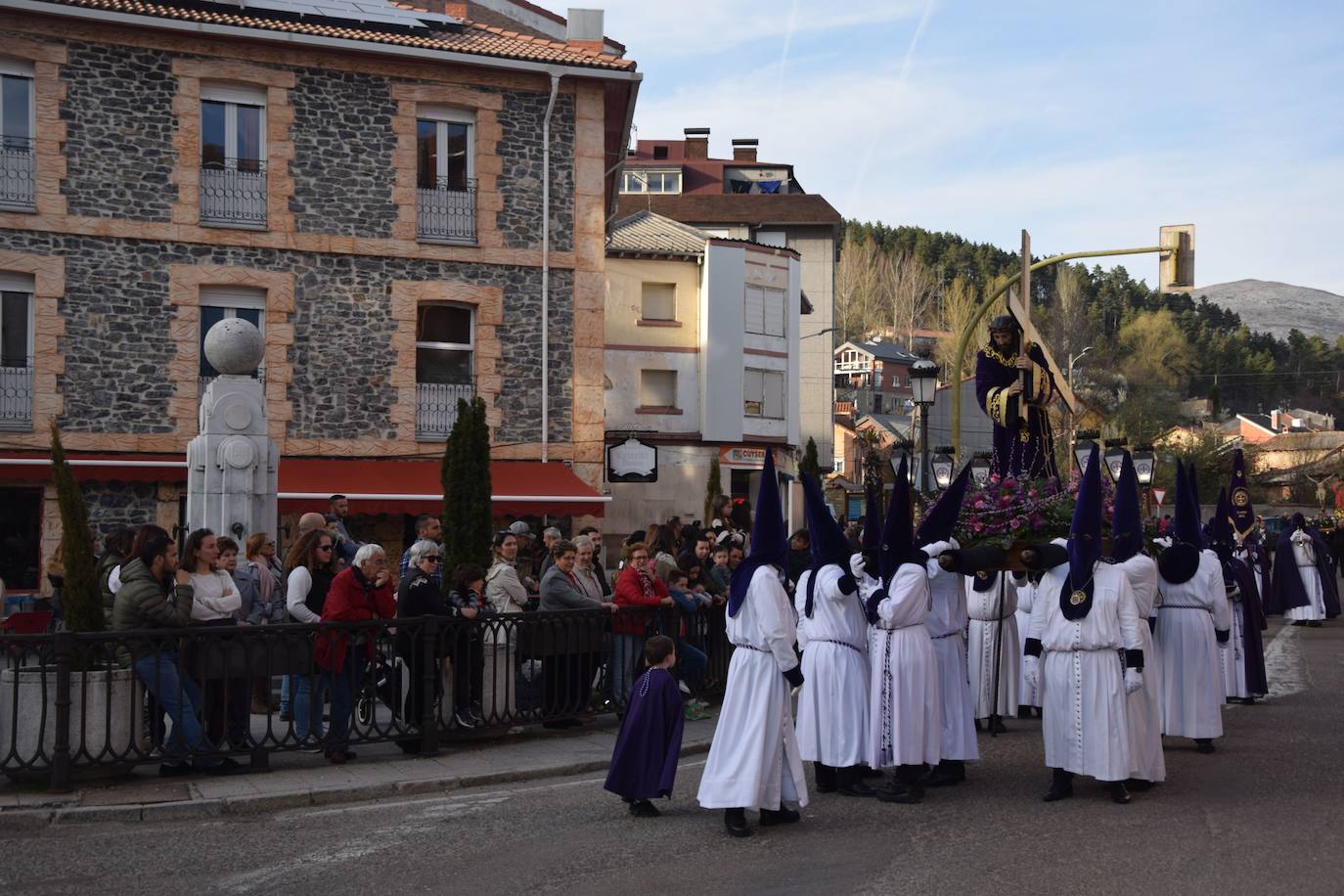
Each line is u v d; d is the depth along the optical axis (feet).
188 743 34.83
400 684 38.93
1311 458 285.84
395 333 80.02
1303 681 56.03
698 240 123.75
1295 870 24.20
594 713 43.39
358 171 79.56
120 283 75.00
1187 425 303.48
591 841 28.14
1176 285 68.13
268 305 77.71
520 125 82.94
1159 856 25.48
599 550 51.98
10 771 33.27
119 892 24.73
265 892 24.58
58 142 73.92
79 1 73.51
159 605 34.73
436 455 80.64
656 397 121.19
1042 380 42.52
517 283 82.74
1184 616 38.88
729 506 67.82
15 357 74.08
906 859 25.80
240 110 78.02
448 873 25.66
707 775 28.94
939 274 495.41
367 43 78.28
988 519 36.19
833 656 32.68
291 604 39.91
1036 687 44.19
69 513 34.30
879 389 334.24
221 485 51.16
